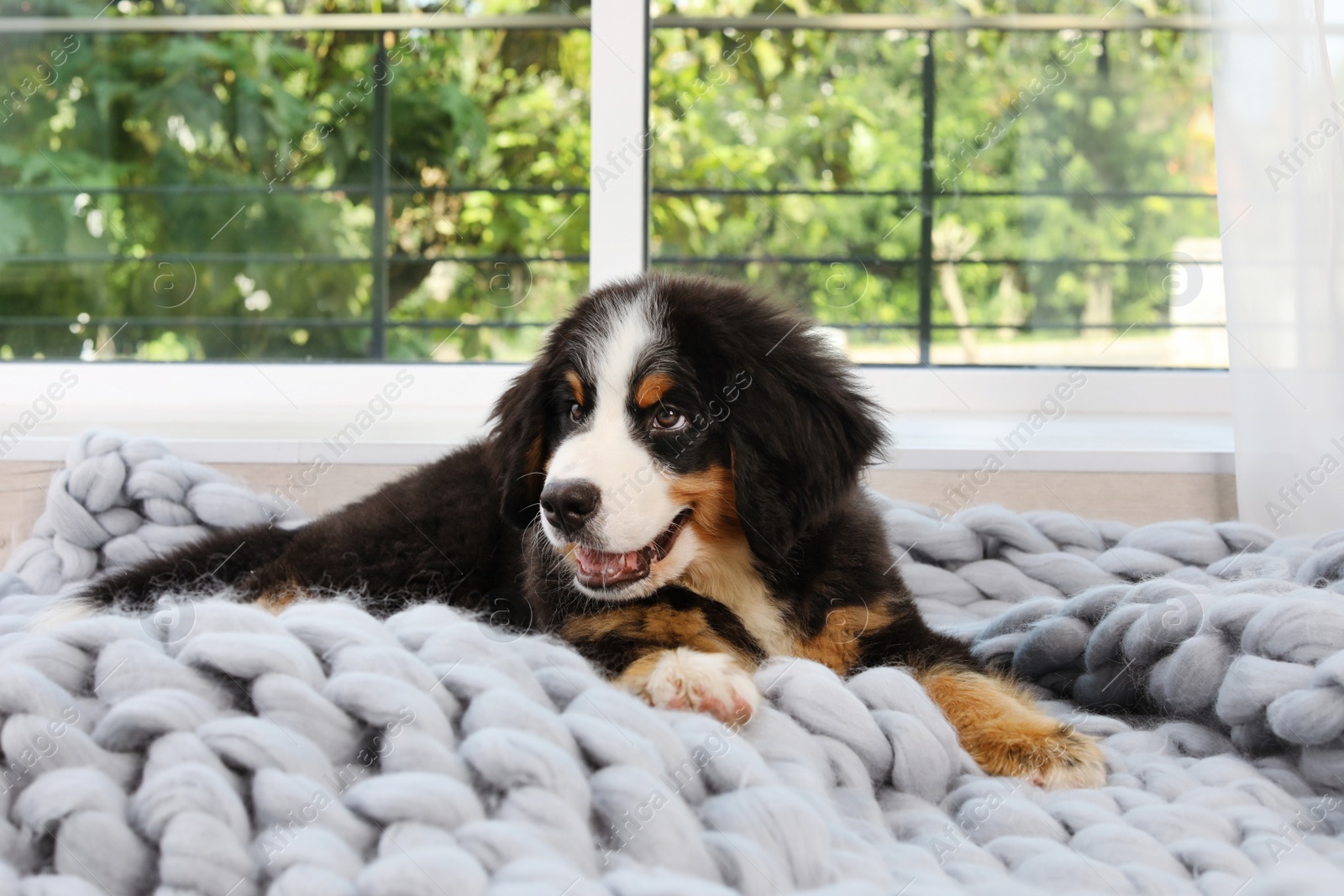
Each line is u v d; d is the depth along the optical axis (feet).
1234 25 6.60
